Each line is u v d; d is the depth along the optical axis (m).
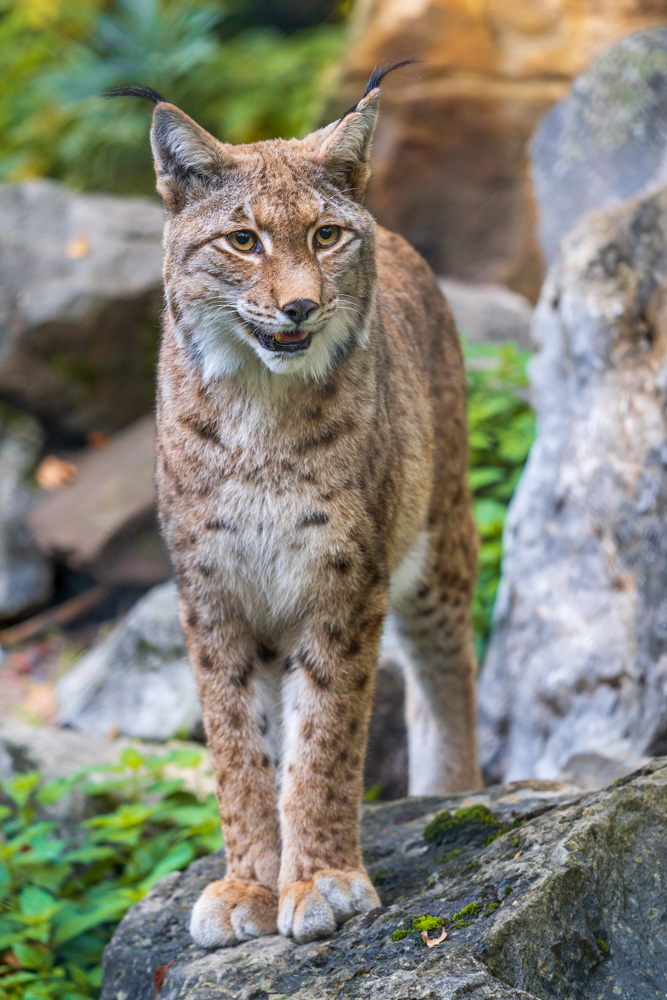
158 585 13.46
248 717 5.93
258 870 5.78
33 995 6.57
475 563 8.46
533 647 8.88
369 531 5.80
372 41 17.56
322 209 5.77
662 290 7.80
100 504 13.70
